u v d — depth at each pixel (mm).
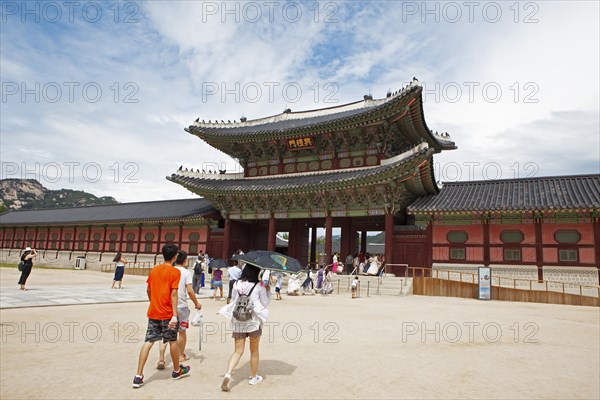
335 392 8625
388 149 41594
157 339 8930
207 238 51781
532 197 35344
